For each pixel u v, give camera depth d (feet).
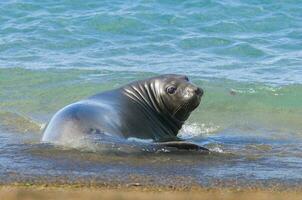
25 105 171.12
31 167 108.78
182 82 149.89
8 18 268.00
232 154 123.13
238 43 241.76
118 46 238.68
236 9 276.82
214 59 223.71
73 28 256.11
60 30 253.65
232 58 225.76
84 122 124.98
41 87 186.70
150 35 252.01
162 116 148.56
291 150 128.98
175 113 148.77
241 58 225.97
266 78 197.88
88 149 117.80
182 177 104.22
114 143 119.65
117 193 95.40
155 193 95.86
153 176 104.47
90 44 241.76
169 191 96.89
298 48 238.48
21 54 227.20
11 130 144.46
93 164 110.52
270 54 230.27
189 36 250.16
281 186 100.53
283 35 254.88
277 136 145.79
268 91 182.80
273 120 161.38
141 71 203.00
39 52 230.48
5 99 175.94
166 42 244.01
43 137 127.44
